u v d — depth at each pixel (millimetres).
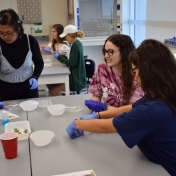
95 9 4793
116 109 1586
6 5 5262
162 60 1080
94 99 1979
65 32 3574
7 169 1192
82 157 1278
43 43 5242
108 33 4895
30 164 1228
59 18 5527
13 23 1966
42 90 4234
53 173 1148
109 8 4770
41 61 2387
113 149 1353
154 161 1216
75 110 1914
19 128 1605
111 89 1843
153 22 3471
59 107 1878
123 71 1744
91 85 1975
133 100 1735
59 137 1497
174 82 1086
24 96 2301
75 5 4613
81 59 3486
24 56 2170
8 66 2131
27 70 2254
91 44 4758
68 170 1170
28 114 1866
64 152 1330
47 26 5523
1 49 2094
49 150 1354
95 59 5336
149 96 1182
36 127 1639
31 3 5348
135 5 4199
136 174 1133
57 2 5449
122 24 4316
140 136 1119
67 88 3182
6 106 2031
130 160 1245
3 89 2250
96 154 1305
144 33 3939
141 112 1101
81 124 1392
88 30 4863
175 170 1166
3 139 1242
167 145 1141
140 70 1103
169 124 1092
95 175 1124
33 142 1428
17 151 1308
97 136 1501
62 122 1708
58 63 3736
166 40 2396
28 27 5473
